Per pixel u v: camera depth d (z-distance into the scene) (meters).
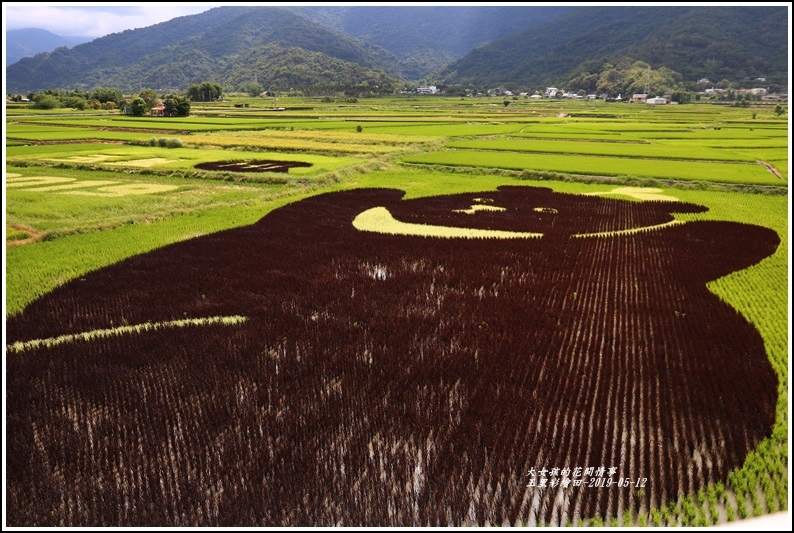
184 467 10.87
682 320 17.59
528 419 12.21
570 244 26.72
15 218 28.28
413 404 12.83
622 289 20.48
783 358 14.87
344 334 16.55
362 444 11.46
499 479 10.51
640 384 13.74
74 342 16.05
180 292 19.83
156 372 14.39
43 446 11.58
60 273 21.58
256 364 14.67
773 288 20.59
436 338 16.30
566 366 14.60
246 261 23.33
